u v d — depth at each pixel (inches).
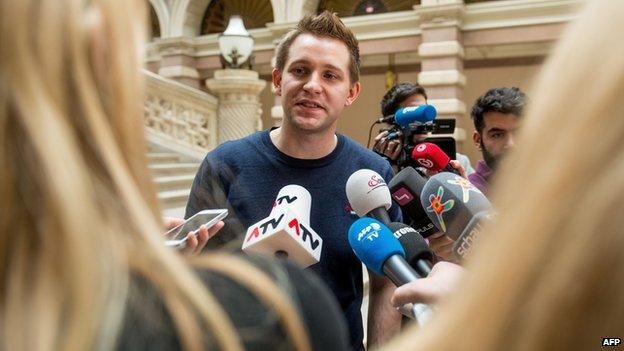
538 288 11.8
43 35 14.3
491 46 364.8
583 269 11.4
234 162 60.2
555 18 307.3
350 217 57.4
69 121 14.8
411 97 103.3
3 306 14.1
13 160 14.2
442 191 39.1
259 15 429.4
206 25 449.7
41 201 14.1
